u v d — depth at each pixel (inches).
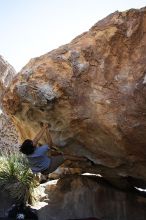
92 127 245.9
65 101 244.1
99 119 238.1
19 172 390.3
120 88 228.4
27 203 367.6
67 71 242.2
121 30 230.7
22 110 265.4
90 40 242.2
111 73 232.4
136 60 225.0
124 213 302.5
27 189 373.7
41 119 261.9
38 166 255.0
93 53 238.4
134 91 221.9
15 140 512.7
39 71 247.0
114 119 231.6
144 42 223.5
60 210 316.2
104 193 309.1
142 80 218.7
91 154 268.2
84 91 239.8
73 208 311.7
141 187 323.9
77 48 243.3
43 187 402.3
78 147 267.1
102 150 258.4
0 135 518.0
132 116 224.7
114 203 305.7
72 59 241.6
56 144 265.9
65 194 322.7
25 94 249.8
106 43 235.5
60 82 241.1
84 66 238.8
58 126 258.5
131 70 225.8
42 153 253.0
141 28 225.3
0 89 464.8
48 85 242.8
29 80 248.1
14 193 370.3
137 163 259.3
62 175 374.3
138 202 306.7
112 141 245.6
